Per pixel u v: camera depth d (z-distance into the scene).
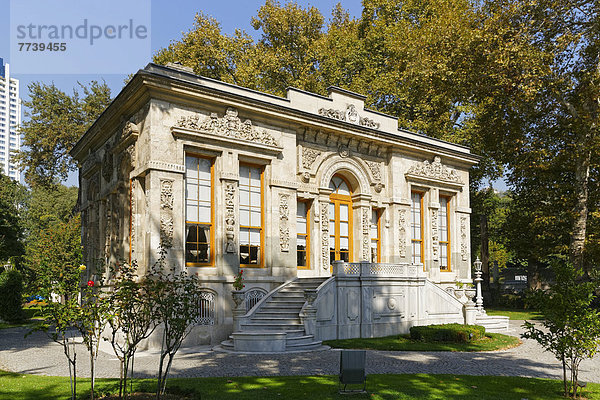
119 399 8.77
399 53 34.19
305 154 23.22
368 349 17.20
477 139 35.31
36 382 11.03
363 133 24.89
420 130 35.97
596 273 34.53
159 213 18.03
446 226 30.02
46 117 43.44
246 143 20.48
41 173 43.97
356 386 10.75
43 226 56.41
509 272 59.03
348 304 19.75
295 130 22.62
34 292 8.48
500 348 18.23
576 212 30.14
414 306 21.97
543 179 33.94
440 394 10.26
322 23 41.47
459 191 30.38
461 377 12.25
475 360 15.36
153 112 18.33
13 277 29.50
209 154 19.80
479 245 48.03
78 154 28.80
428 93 32.53
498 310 36.25
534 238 36.78
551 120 31.77
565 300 10.73
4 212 33.50
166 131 18.56
